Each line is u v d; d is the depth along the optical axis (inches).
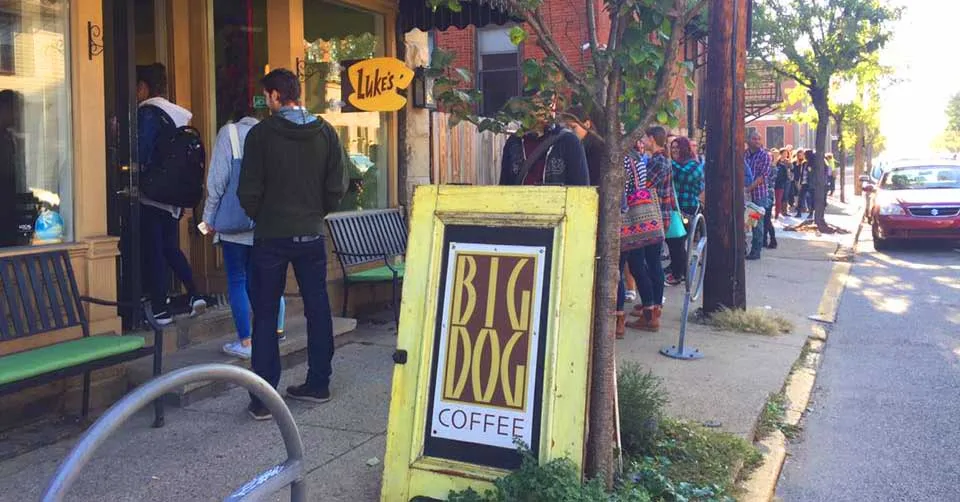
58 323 197.6
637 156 226.5
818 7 687.7
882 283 460.1
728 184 325.7
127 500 155.4
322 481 164.6
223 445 183.3
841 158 1198.9
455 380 140.6
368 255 293.4
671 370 256.2
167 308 245.4
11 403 190.2
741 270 333.1
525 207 141.3
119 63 229.5
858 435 214.8
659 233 298.0
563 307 135.9
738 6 319.3
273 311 198.1
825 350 304.3
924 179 644.7
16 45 202.4
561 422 133.0
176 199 238.5
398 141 355.9
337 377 237.5
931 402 241.4
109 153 230.1
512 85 632.4
